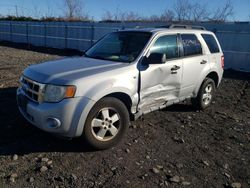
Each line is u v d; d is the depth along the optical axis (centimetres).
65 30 2289
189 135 520
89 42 2128
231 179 386
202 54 625
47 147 432
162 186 357
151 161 415
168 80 527
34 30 2592
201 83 632
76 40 2223
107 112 427
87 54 539
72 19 3350
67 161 397
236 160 438
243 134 543
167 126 555
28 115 423
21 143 439
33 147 429
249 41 1398
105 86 414
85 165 391
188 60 573
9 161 388
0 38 3070
